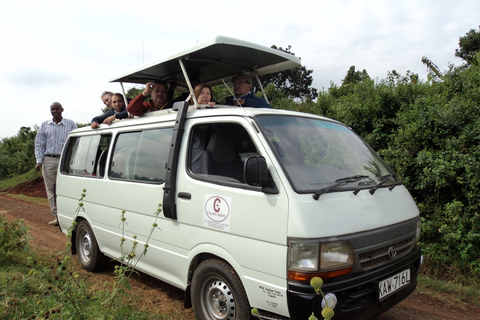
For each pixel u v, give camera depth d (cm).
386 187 372
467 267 544
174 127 398
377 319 412
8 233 516
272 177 306
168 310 417
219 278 340
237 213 320
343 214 297
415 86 810
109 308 315
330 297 269
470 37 1923
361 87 921
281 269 285
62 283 306
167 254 392
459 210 552
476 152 568
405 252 349
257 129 334
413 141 665
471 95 647
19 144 2144
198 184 359
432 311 438
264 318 300
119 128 505
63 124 820
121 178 470
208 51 464
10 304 375
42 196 1409
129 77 575
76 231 566
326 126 411
